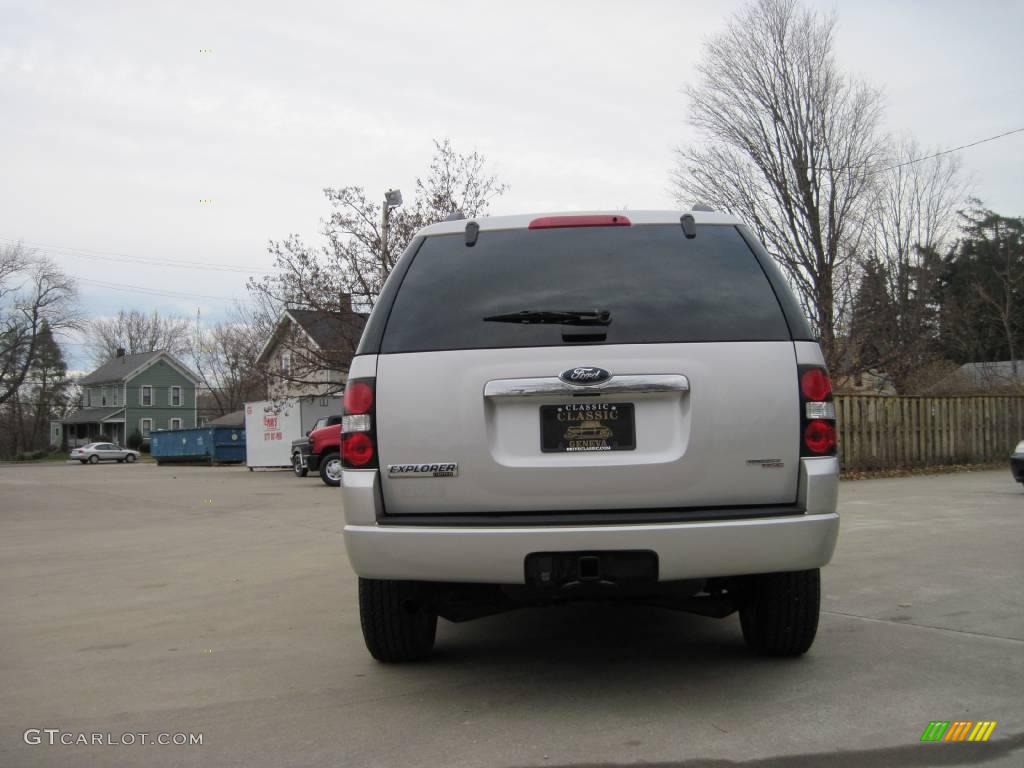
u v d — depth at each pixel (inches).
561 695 157.2
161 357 3048.7
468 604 166.6
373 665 181.3
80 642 210.5
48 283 2829.7
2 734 145.3
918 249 1016.2
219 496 738.8
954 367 1055.6
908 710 145.0
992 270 1577.3
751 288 148.3
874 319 942.4
